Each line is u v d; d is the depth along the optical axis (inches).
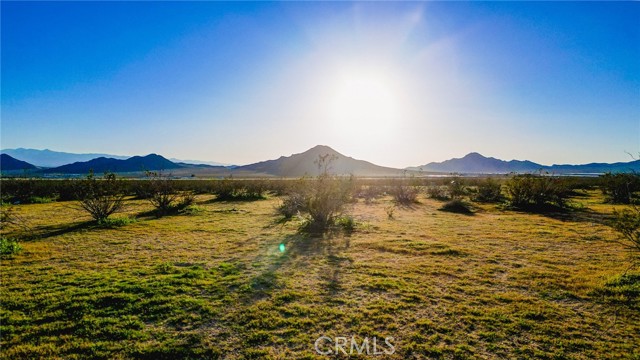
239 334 185.8
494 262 326.3
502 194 1085.8
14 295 234.8
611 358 161.9
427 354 166.7
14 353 165.6
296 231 491.5
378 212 729.6
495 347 172.1
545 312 212.5
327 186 553.0
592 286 254.1
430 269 301.7
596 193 1163.3
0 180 1087.6
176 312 211.0
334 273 291.3
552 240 422.9
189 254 355.9
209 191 1339.8
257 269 302.2
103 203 596.7
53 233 468.8
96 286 253.4
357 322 199.9
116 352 168.4
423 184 1633.9
